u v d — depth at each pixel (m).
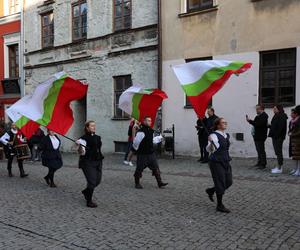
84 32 20.23
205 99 7.56
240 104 14.15
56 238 6.20
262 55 13.77
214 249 5.46
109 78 18.84
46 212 7.83
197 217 7.05
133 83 17.67
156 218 7.09
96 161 8.22
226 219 6.86
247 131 14.02
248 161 13.38
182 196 8.80
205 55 15.07
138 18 17.38
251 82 13.91
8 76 25.28
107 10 18.78
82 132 21.23
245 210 7.41
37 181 11.62
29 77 23.62
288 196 8.34
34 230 6.66
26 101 8.84
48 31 22.47
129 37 17.78
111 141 18.88
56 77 8.55
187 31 15.54
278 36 13.29
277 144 10.99
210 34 14.91
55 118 8.59
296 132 10.41
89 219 7.20
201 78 7.65
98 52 19.34
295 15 12.92
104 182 10.84
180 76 7.80
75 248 5.73
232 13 14.30
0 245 5.96
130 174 12.19
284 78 13.31
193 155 15.48
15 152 12.42
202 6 15.21
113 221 7.01
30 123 10.05
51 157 10.48
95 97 19.59
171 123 16.03
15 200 9.02
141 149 9.74
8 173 12.90
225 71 7.52
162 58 16.30
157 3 16.48
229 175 7.46
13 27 24.64
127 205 8.14
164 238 5.99
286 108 13.16
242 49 14.10
